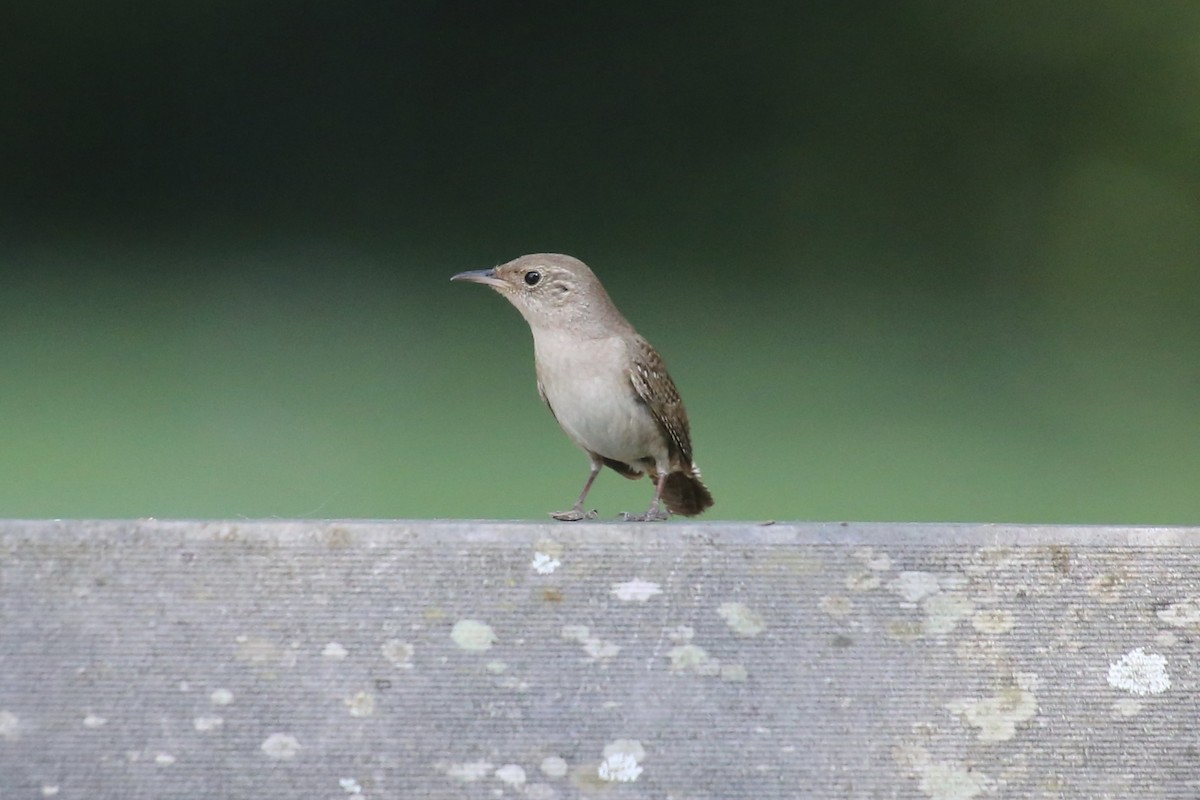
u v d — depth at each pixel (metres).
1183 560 5.92
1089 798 5.91
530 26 11.38
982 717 5.91
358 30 11.30
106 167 10.94
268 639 5.91
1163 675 5.91
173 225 10.43
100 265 9.46
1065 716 5.91
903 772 5.91
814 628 5.92
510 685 5.91
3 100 10.79
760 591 5.92
